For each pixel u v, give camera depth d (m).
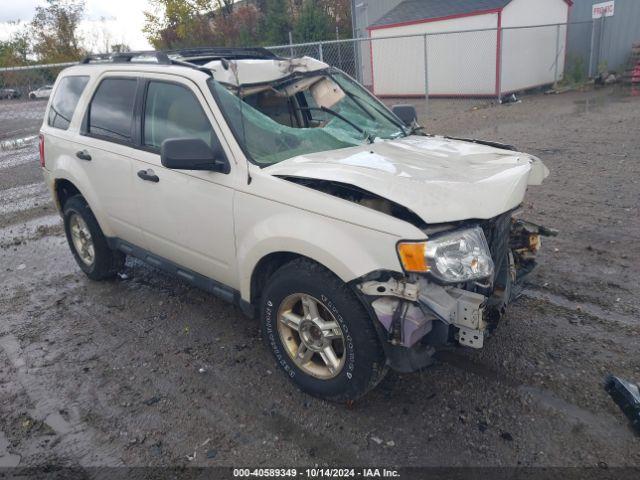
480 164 3.39
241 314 4.43
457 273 2.69
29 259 6.00
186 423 3.16
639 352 3.54
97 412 3.30
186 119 3.71
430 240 2.65
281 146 3.54
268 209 3.17
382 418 3.10
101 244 4.93
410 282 2.69
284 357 3.36
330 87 4.32
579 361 3.49
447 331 2.79
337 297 2.90
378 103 4.62
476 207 2.83
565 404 3.11
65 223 5.30
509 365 3.50
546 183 7.27
